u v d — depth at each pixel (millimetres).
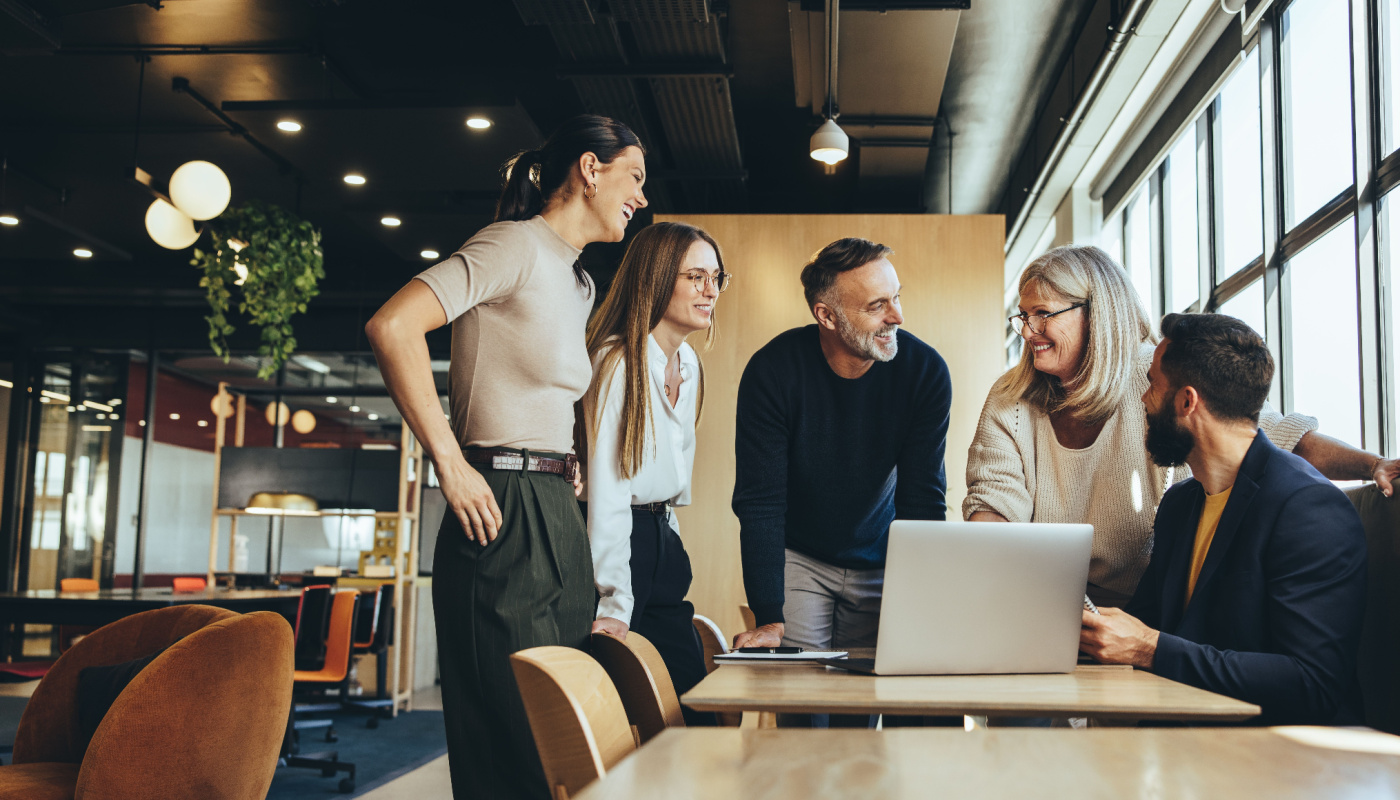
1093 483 2260
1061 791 800
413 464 8125
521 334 1682
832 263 2316
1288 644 1673
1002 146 7520
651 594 2113
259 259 6277
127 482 10109
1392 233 3449
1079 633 1596
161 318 9977
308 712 6820
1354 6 3582
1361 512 2111
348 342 9781
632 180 1820
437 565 1673
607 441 1960
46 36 4355
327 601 5934
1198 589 1846
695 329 2143
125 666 2520
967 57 6164
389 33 5605
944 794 784
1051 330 2201
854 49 4969
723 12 4758
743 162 7812
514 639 1610
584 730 991
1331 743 1010
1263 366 1860
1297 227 4133
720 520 5340
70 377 10164
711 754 933
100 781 2229
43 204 7805
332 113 4992
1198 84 5121
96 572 9883
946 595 1515
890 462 2447
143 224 8398
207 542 11797
